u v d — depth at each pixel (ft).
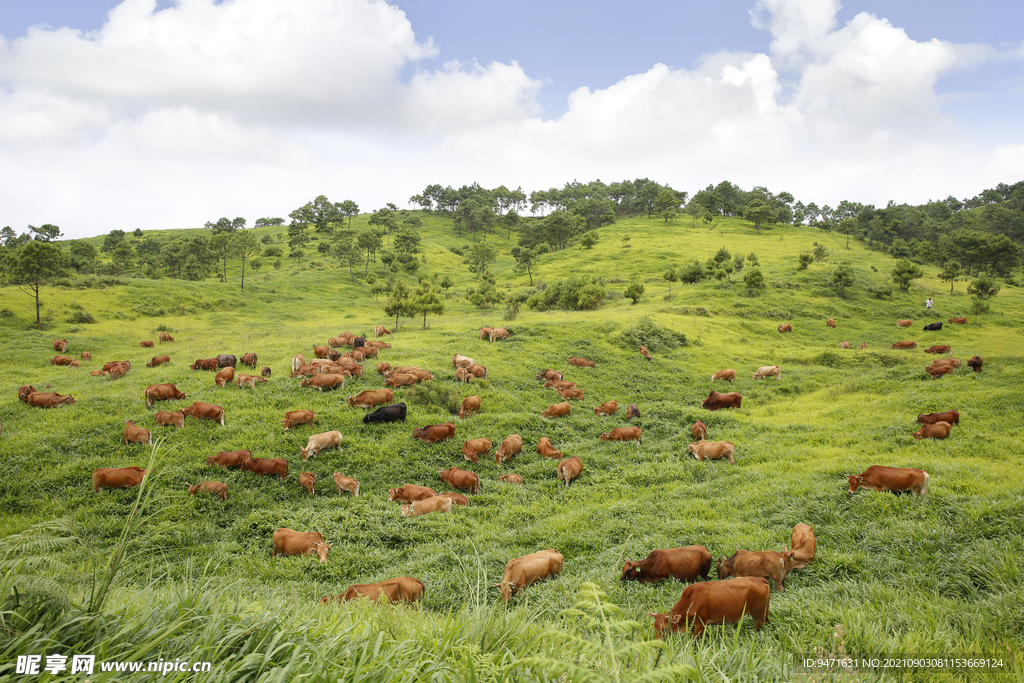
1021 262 333.01
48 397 57.41
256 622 10.53
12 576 9.92
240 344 106.73
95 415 53.78
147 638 9.50
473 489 46.34
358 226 514.27
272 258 350.64
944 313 159.22
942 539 27.50
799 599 23.43
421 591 27.45
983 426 51.72
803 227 455.63
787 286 185.98
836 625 18.25
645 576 27.84
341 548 35.42
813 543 28.19
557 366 84.99
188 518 38.70
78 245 288.71
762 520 35.06
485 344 93.09
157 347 113.29
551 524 38.86
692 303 167.94
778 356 111.04
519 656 10.94
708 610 21.08
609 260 297.33
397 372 67.41
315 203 578.66
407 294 124.26
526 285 260.01
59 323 134.41
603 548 34.19
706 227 420.77
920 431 51.08
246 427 53.16
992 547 25.39
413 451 52.29
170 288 184.24
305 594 28.07
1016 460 42.73
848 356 106.73
